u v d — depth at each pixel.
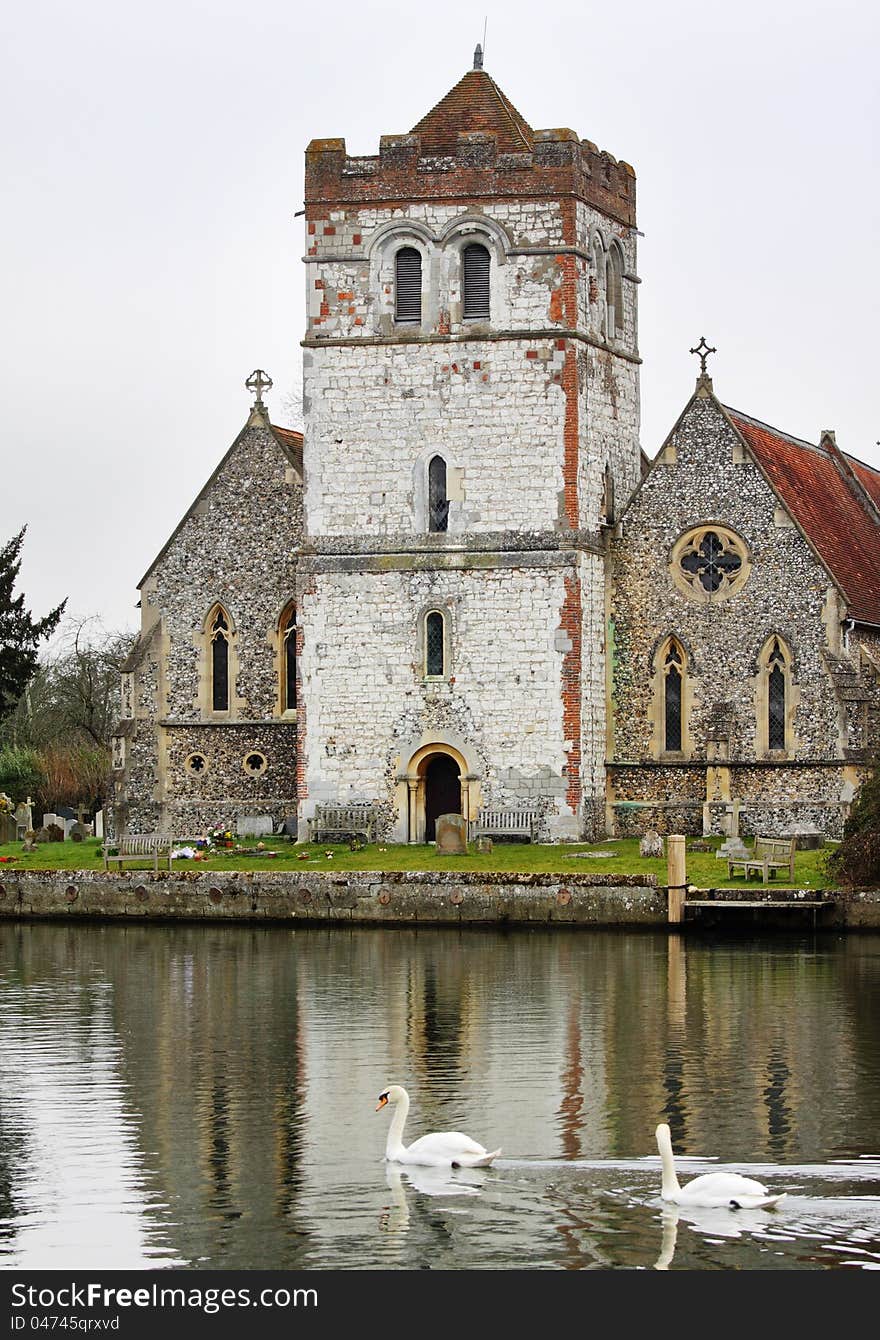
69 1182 33.31
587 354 70.12
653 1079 39.59
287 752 75.00
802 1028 44.34
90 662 112.38
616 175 73.06
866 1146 34.47
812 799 68.06
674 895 59.62
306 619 70.69
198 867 66.69
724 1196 30.95
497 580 69.25
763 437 73.62
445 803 70.38
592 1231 30.41
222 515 75.88
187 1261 29.77
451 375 69.75
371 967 54.06
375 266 70.44
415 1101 38.16
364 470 70.44
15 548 87.44
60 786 93.88
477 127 71.06
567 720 68.69
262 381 76.19
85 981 52.41
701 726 69.75
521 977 51.81
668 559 70.38
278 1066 41.38
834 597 68.25
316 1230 30.73
